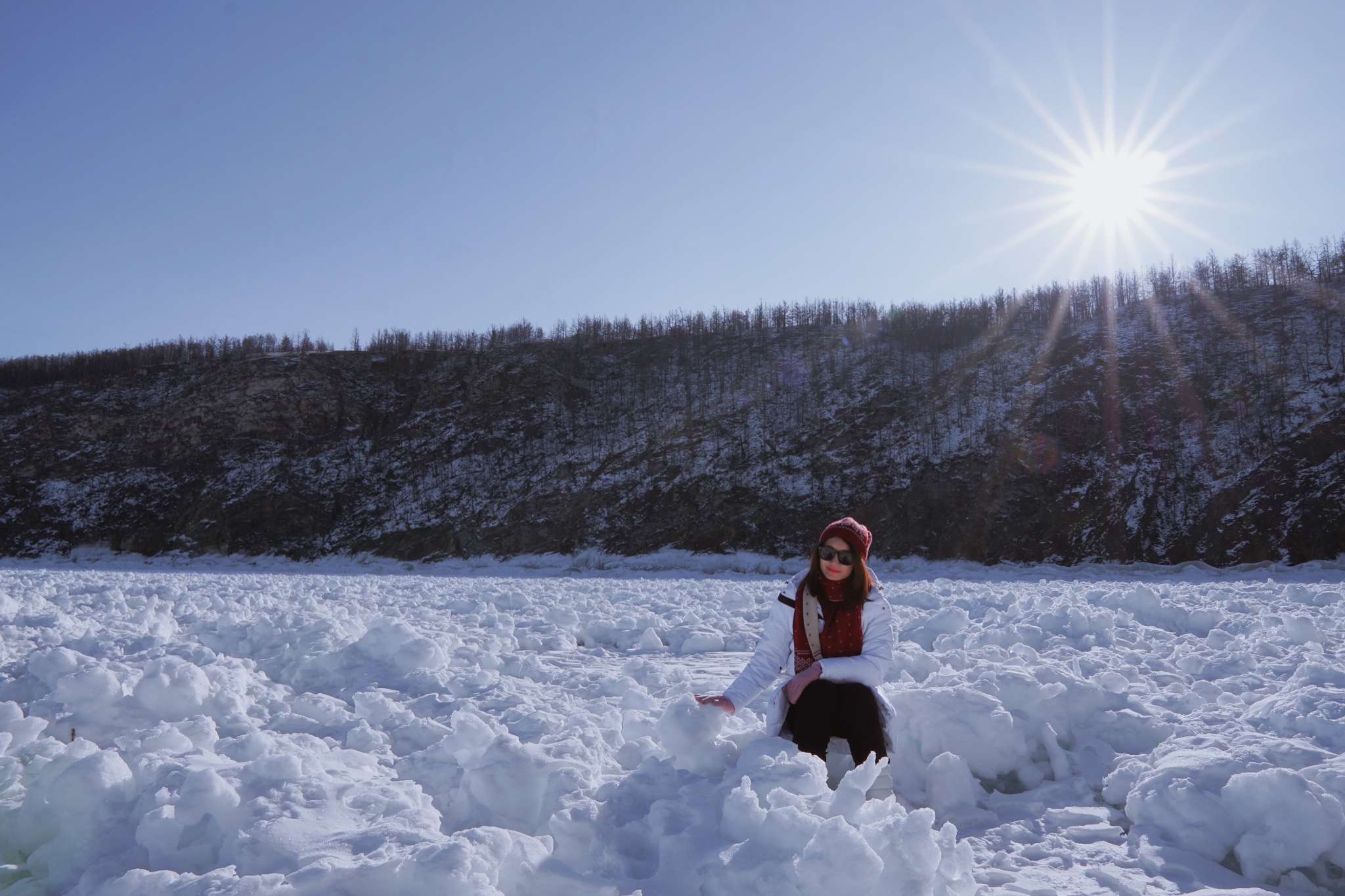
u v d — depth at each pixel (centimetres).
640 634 761
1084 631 639
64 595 1023
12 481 4922
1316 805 238
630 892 212
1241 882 230
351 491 4828
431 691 457
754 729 336
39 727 337
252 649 586
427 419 5397
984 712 334
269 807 230
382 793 255
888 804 235
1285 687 381
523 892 204
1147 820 264
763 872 208
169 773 257
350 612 872
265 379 5562
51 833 260
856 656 329
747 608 1020
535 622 818
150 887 193
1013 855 253
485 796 264
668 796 266
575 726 351
